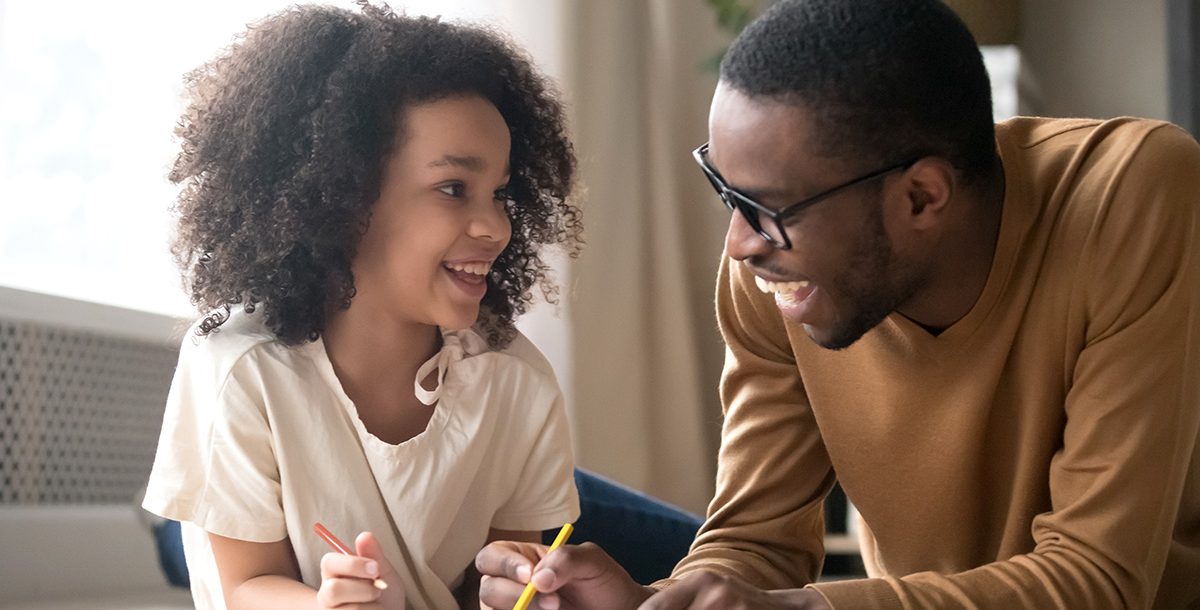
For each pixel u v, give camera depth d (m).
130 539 3.01
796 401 1.51
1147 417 1.25
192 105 1.53
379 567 1.25
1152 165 1.28
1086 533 1.24
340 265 1.42
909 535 1.47
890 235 1.23
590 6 3.57
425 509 1.42
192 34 3.17
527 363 1.55
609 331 3.56
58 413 2.87
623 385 3.57
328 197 1.39
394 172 1.41
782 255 1.23
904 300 1.28
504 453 1.52
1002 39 3.24
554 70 3.48
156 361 3.17
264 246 1.40
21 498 2.77
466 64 1.46
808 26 1.19
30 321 2.79
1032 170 1.34
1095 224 1.28
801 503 1.51
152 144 3.20
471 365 1.48
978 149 1.25
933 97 1.20
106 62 3.14
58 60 3.03
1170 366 1.26
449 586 1.50
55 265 3.02
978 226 1.28
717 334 3.97
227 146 1.45
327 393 1.41
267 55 1.46
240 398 1.37
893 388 1.40
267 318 1.42
